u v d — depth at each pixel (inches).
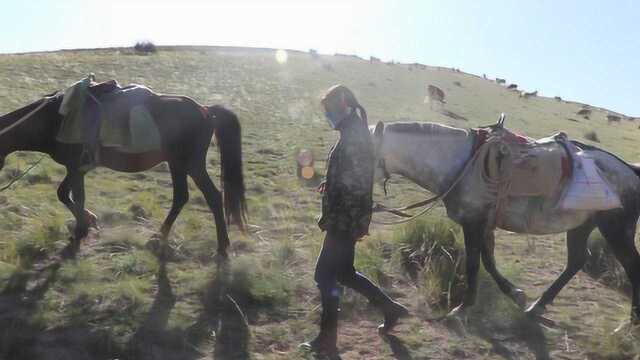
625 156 1014.4
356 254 270.5
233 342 199.3
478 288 244.4
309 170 481.7
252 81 1294.3
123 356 186.2
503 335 218.1
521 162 218.2
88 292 217.9
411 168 226.8
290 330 211.2
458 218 225.1
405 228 294.2
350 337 209.3
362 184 187.0
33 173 397.1
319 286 193.2
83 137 258.4
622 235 224.1
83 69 1162.0
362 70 1889.8
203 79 1240.8
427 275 253.8
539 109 1729.8
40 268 242.5
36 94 791.1
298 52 2458.2
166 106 267.0
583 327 227.9
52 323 198.5
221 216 269.7
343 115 187.9
